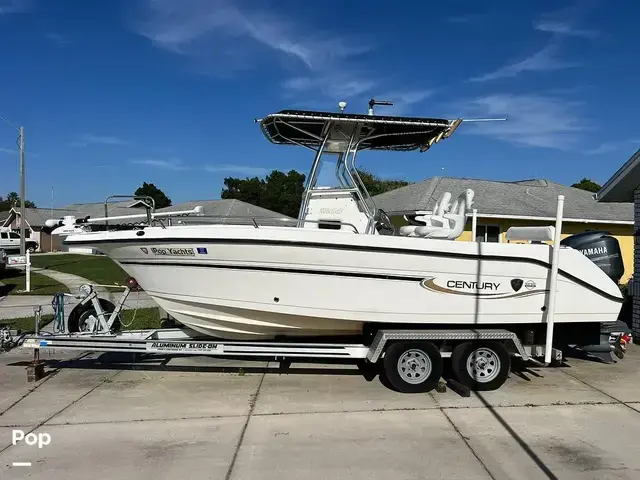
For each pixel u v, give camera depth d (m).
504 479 3.74
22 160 26.41
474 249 5.65
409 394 5.70
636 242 8.76
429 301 5.65
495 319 5.79
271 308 5.61
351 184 6.50
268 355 5.73
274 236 5.38
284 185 51.25
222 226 5.48
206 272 5.62
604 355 6.40
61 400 5.44
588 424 4.82
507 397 5.61
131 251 5.82
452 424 4.81
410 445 4.33
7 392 5.70
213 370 6.65
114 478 3.73
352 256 5.47
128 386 5.95
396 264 5.54
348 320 5.67
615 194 9.26
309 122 6.34
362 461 4.02
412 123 6.28
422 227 6.02
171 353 5.74
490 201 16.89
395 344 5.67
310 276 5.50
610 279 6.09
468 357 5.76
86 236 5.86
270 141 7.27
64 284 17.03
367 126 6.47
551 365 6.82
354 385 6.04
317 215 6.43
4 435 4.50
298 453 4.16
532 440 4.44
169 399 5.49
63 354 7.48
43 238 46.66
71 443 4.34
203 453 4.15
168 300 5.93
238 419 4.91
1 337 7.70
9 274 21.11
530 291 5.83
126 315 10.36
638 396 5.67
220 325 5.95
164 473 3.81
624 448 4.28
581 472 3.85
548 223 16.64
